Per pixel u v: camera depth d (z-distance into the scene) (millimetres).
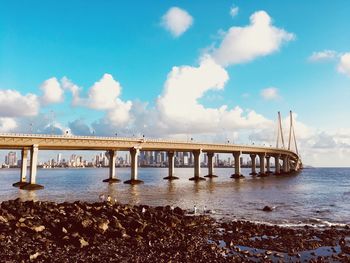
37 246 26969
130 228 32375
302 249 28172
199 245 28406
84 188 98812
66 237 28703
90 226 31156
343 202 63000
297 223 40312
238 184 121500
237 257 25031
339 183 131125
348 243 30375
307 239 31656
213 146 158500
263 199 67375
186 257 24859
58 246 27312
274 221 41469
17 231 30438
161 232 31672
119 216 36812
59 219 34688
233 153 179625
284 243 29797
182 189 95625
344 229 36844
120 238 30000
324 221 41812
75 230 31188
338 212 49875
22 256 24234
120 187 104062
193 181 144375
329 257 25984
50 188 98875
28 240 28422
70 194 78250
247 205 57000
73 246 27281
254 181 145250
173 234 31750
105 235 30562
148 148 134375
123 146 119062
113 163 135500
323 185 117250
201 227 36219
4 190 91125
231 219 42531
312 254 26703
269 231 34531
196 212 48438
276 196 74188
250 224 37812
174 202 61719
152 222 36219
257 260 24766
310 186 111500
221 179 165375
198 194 79000
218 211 49531
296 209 52438
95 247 27031
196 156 154500
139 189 95312
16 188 99500
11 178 191000
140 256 24953
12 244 27125
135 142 122562
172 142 135875
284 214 47094
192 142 145250
